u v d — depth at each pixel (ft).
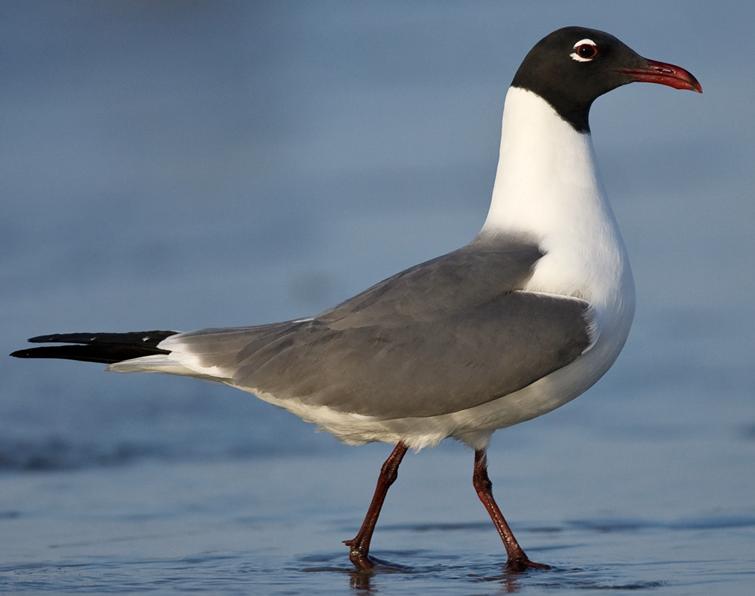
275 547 36.24
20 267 69.15
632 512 38.93
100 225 76.28
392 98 100.99
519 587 32.12
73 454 46.01
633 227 71.41
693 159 81.76
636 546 35.68
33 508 40.04
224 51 119.34
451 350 33.63
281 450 46.80
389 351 33.78
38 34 121.29
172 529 37.91
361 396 33.81
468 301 34.19
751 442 45.83
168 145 94.07
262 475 43.78
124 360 35.42
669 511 38.91
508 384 33.53
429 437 34.88
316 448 47.01
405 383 33.58
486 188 79.15
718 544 35.60
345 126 95.76
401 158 86.79
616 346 35.14
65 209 79.25
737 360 54.95
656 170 80.38
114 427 49.01
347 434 35.42
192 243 72.43
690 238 69.51
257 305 61.77
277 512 39.73
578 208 35.60
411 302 34.27
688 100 93.35
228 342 35.04
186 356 35.01
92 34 122.21
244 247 71.36
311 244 71.00
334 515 39.47
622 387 52.75
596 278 34.68
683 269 65.31
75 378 53.98
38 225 76.07
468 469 44.47
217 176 85.66
